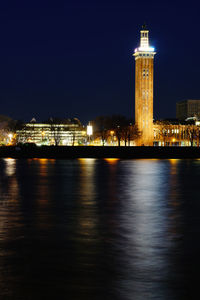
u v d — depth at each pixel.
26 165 102.06
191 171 80.50
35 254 18.22
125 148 169.75
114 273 15.55
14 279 14.85
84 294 13.45
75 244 20.14
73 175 68.56
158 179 61.50
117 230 23.66
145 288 14.01
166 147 169.38
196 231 23.41
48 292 13.62
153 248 19.36
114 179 61.12
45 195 41.12
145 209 31.92
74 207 32.94
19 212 30.39
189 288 14.02
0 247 19.52
